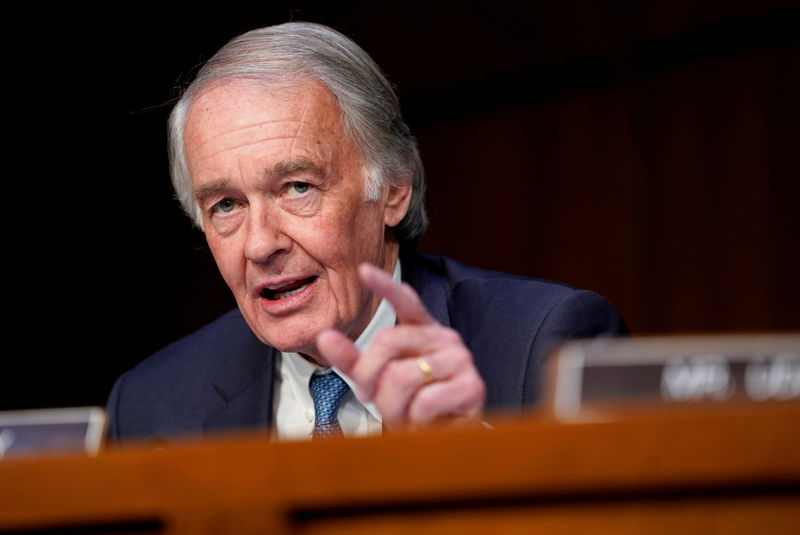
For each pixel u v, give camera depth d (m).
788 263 12.59
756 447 2.43
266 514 2.49
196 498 2.51
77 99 16.36
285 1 14.71
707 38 13.12
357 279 6.06
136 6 15.59
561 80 14.37
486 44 14.45
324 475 2.49
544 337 5.95
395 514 2.52
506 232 14.77
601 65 14.02
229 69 5.95
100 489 2.55
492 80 14.76
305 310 5.92
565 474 2.46
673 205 13.41
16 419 3.32
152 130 16.11
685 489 2.49
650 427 2.46
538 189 14.54
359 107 6.12
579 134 14.18
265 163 5.73
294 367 6.39
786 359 2.68
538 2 13.98
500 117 14.88
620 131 13.84
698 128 13.23
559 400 2.72
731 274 12.98
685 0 12.98
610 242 13.87
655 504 2.50
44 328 17.64
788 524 2.47
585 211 14.11
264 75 5.90
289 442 2.50
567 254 14.21
